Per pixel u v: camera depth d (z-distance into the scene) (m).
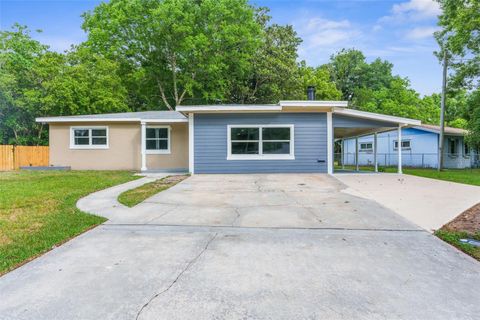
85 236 4.14
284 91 26.11
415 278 2.83
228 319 2.13
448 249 3.64
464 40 16.56
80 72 22.83
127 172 13.01
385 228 4.51
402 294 2.51
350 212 5.50
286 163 12.12
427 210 5.64
